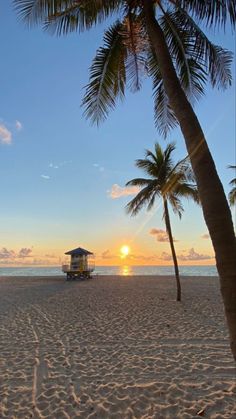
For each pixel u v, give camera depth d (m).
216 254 2.78
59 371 5.63
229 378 5.12
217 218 2.80
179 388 4.78
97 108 5.00
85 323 9.73
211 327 8.76
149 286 22.50
